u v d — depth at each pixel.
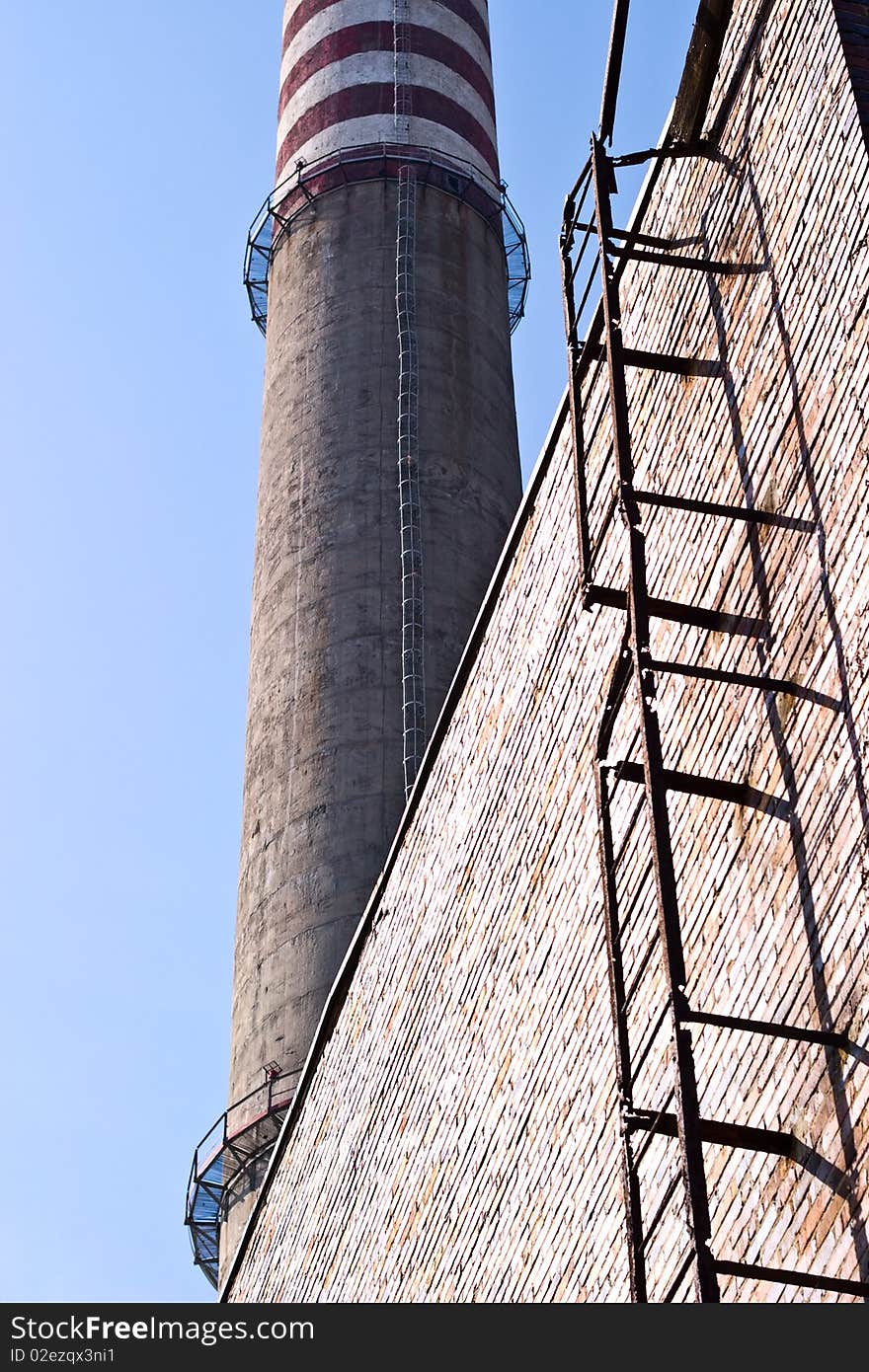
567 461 16.91
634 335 15.48
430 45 42.50
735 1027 10.72
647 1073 13.20
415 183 40.06
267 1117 28.73
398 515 34.94
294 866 31.33
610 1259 13.39
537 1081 15.41
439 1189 17.20
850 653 11.12
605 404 16.02
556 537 17.02
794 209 12.78
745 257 13.50
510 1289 15.16
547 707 16.58
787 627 11.98
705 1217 10.20
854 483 11.37
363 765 31.92
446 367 37.34
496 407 37.84
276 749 33.03
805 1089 10.79
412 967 19.28
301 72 42.72
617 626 15.16
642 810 14.09
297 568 34.97
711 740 12.78
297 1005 29.78
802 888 11.23
